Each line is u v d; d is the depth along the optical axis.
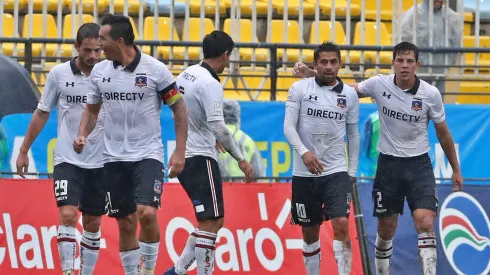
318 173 29.28
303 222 30.56
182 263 30.02
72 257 27.81
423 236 29.70
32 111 36.44
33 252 32.38
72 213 28.05
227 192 33.09
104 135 26.72
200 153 28.17
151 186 25.97
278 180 36.03
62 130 28.78
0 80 36.22
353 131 30.47
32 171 36.25
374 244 33.03
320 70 29.88
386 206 31.02
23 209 32.53
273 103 37.53
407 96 30.30
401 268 33.31
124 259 27.64
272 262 32.78
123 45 25.89
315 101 29.89
